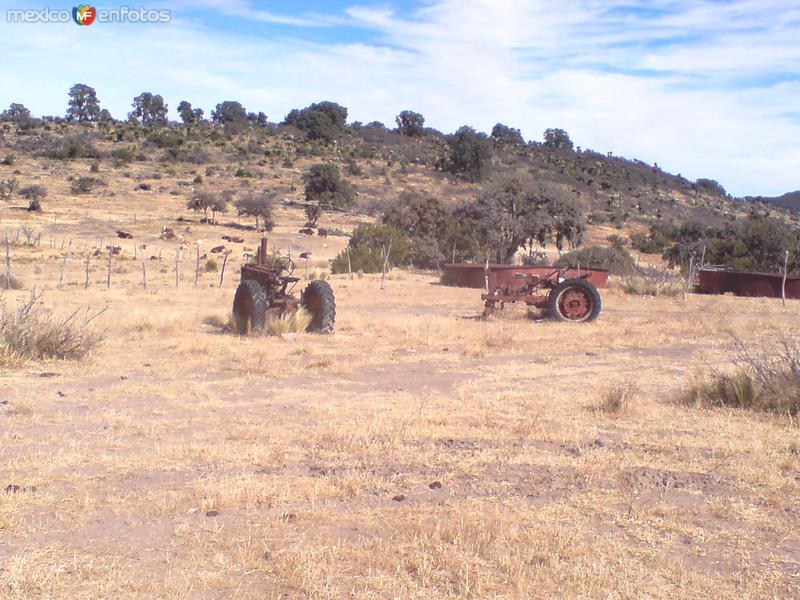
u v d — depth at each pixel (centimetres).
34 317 1208
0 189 7881
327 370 1130
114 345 1316
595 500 573
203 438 738
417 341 1439
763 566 464
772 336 1548
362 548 481
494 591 426
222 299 2406
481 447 707
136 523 519
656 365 1204
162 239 6184
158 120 17750
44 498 561
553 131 17800
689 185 15538
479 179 11844
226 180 10369
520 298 1886
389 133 17462
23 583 424
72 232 6247
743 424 802
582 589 428
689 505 565
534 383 1049
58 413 832
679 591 429
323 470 641
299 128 15812
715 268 3341
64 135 13162
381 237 4562
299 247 6194
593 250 3931
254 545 483
